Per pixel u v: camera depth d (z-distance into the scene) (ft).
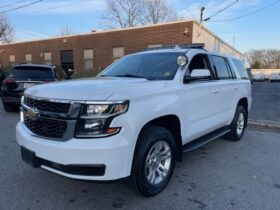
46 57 85.56
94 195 10.41
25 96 10.65
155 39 61.93
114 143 8.32
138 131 8.98
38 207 9.52
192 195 10.59
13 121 23.84
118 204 9.80
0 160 13.91
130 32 65.87
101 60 72.79
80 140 8.34
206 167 13.61
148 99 9.60
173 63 12.59
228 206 9.80
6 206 9.53
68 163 8.39
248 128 23.00
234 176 12.50
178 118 11.22
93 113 8.30
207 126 13.97
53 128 8.95
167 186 11.33
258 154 15.83
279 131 21.95
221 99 15.20
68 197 10.26
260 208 9.68
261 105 40.01
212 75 14.62
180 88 11.39
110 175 8.46
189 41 57.11
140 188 9.74
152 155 10.19
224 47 98.84
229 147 17.19
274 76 165.58
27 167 13.01
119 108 8.45
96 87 9.11
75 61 78.43
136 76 12.65
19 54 92.99
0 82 43.27
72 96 8.63
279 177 12.46
